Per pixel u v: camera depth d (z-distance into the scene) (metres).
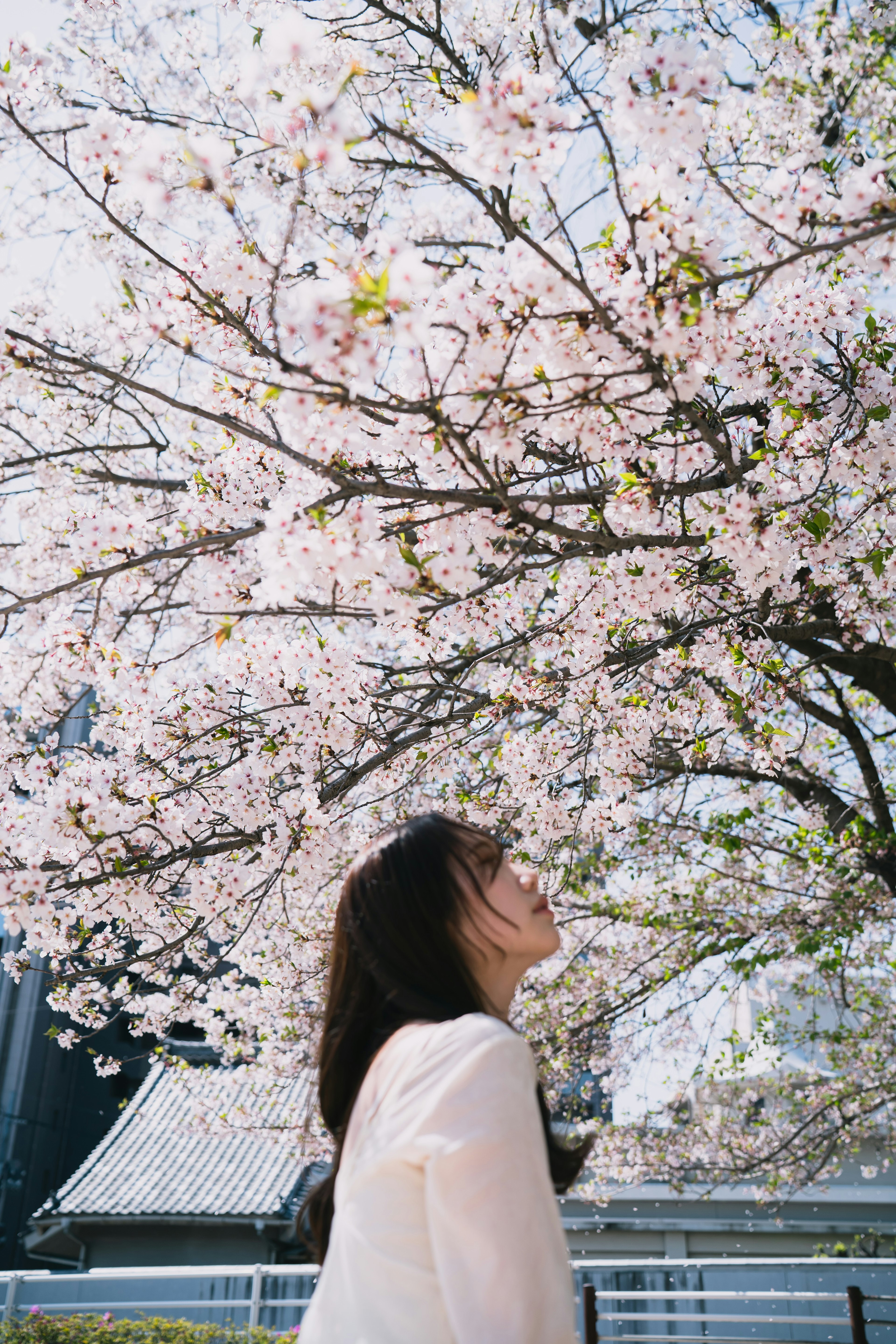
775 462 3.28
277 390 1.92
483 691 4.54
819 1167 8.21
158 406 6.02
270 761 3.48
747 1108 8.88
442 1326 0.88
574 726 4.12
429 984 1.18
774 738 3.88
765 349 3.16
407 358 2.38
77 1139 16.66
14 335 2.59
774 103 5.09
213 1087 7.34
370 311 1.67
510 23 4.88
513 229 2.03
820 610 4.96
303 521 2.19
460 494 2.41
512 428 2.14
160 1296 8.26
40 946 3.26
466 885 1.23
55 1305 7.77
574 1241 11.53
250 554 4.44
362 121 4.49
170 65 5.65
